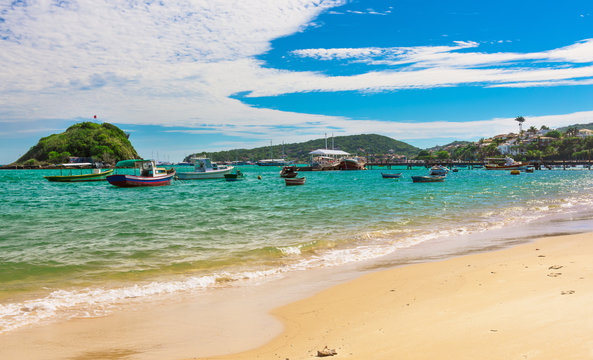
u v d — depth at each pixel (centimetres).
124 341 646
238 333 672
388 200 3136
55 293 920
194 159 7838
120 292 927
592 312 571
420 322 642
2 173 14588
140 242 1530
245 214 2395
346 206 2716
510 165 12769
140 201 3522
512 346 486
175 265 1177
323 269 1122
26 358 584
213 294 909
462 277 939
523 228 1741
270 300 855
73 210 2795
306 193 4194
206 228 1858
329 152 14438
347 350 550
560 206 2566
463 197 3319
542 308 626
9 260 1238
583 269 906
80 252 1355
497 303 698
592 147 17012
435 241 1498
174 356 582
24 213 2611
